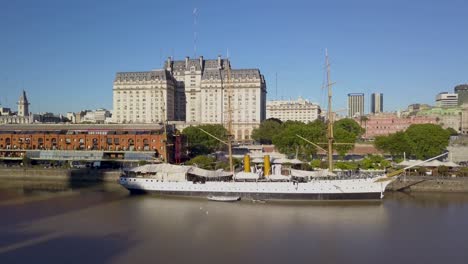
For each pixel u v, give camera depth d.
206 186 113.44
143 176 125.81
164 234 77.56
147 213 95.19
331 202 106.25
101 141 173.62
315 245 71.12
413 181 122.62
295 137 183.38
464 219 87.75
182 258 64.44
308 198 107.38
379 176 106.75
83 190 129.75
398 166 139.00
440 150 171.38
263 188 109.38
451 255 66.06
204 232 79.12
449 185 121.00
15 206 103.56
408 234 77.31
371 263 62.88
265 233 78.38
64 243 71.69
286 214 93.81
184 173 117.62
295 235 77.06
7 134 179.50
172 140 174.50
